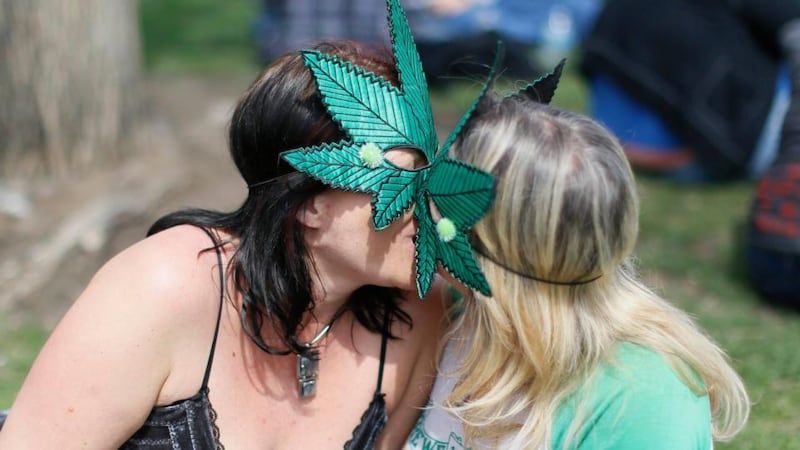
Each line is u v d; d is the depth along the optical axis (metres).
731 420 2.35
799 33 5.11
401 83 2.19
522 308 2.20
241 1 14.68
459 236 2.16
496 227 2.16
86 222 5.41
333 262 2.29
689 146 6.97
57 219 5.52
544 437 2.23
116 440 2.22
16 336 4.64
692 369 2.23
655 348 2.20
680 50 6.78
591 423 2.17
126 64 6.30
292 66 2.18
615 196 2.10
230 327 2.33
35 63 5.79
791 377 4.06
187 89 9.18
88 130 6.04
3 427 2.20
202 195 6.24
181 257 2.26
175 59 10.86
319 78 2.10
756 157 6.90
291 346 2.37
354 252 2.23
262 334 2.39
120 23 6.21
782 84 6.80
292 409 2.46
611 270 2.18
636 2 6.96
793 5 6.54
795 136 4.89
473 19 8.47
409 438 2.64
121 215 5.59
